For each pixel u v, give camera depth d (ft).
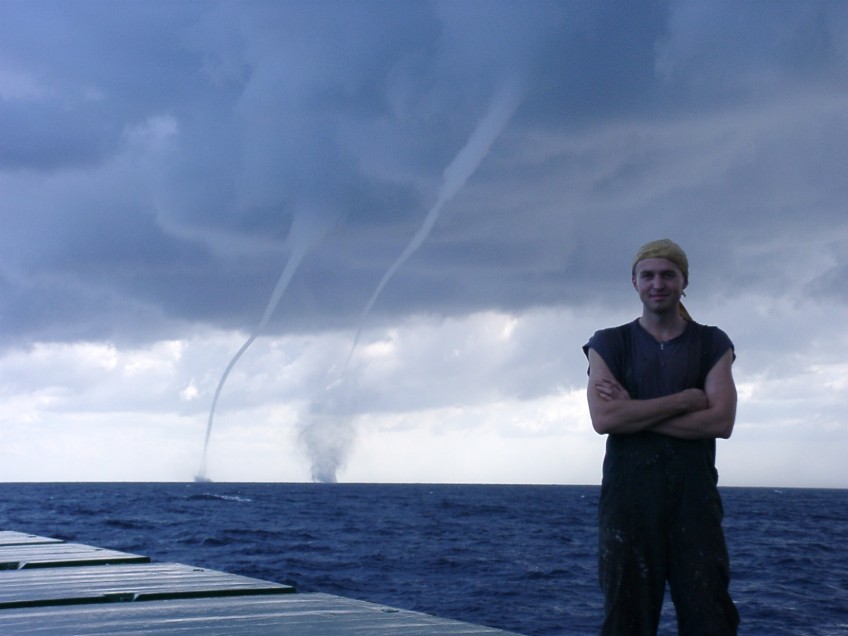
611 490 10.66
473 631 11.30
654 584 10.42
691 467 10.42
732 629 10.40
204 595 14.87
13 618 12.34
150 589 15.15
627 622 10.41
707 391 10.58
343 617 12.45
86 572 17.76
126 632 11.23
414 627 11.63
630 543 10.44
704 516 10.36
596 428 10.71
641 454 10.50
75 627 11.60
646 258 11.03
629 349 11.06
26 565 18.89
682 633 10.36
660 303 10.86
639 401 10.44
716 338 10.93
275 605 13.62
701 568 10.23
